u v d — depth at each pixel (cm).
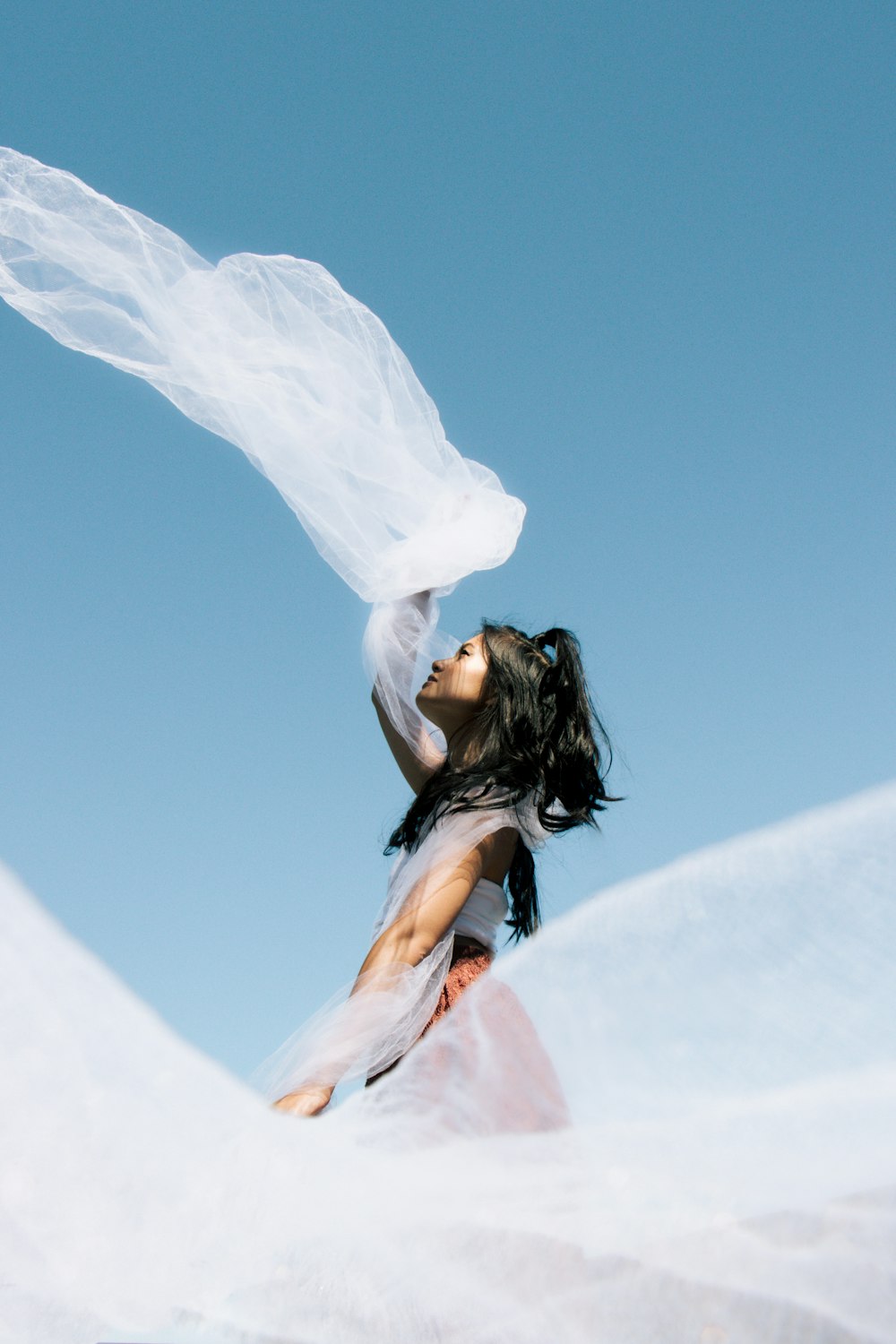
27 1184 176
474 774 311
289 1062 251
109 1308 177
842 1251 181
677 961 206
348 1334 184
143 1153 184
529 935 330
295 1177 195
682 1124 196
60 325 316
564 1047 210
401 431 344
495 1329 186
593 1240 191
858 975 193
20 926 183
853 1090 188
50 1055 181
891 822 197
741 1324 181
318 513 340
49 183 317
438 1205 196
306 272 340
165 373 320
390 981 265
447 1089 218
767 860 205
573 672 339
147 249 322
